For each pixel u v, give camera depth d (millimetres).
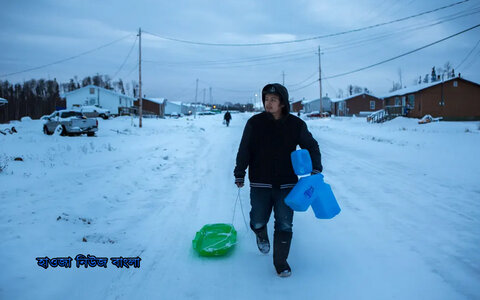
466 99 37000
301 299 2602
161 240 3834
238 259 3346
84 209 4773
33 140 15359
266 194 2947
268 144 2887
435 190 6078
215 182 7066
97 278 2900
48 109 93938
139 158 9648
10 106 89375
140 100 27844
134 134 20766
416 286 2777
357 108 64125
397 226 4262
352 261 3285
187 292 2711
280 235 2910
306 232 4148
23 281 2754
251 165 3021
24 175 6750
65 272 2963
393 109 37844
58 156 9750
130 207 5145
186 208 5133
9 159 8664
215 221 4520
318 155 2885
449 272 3012
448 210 4883
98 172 7395
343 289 2744
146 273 3027
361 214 4793
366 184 6699
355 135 19938
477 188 6137
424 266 3141
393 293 2670
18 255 3201
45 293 2617
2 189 5617
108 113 42938
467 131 19859
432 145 13414
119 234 3984
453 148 12195
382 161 9555
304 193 2684
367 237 3916
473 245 3602
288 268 2934
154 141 15219
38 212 4453
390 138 17250
